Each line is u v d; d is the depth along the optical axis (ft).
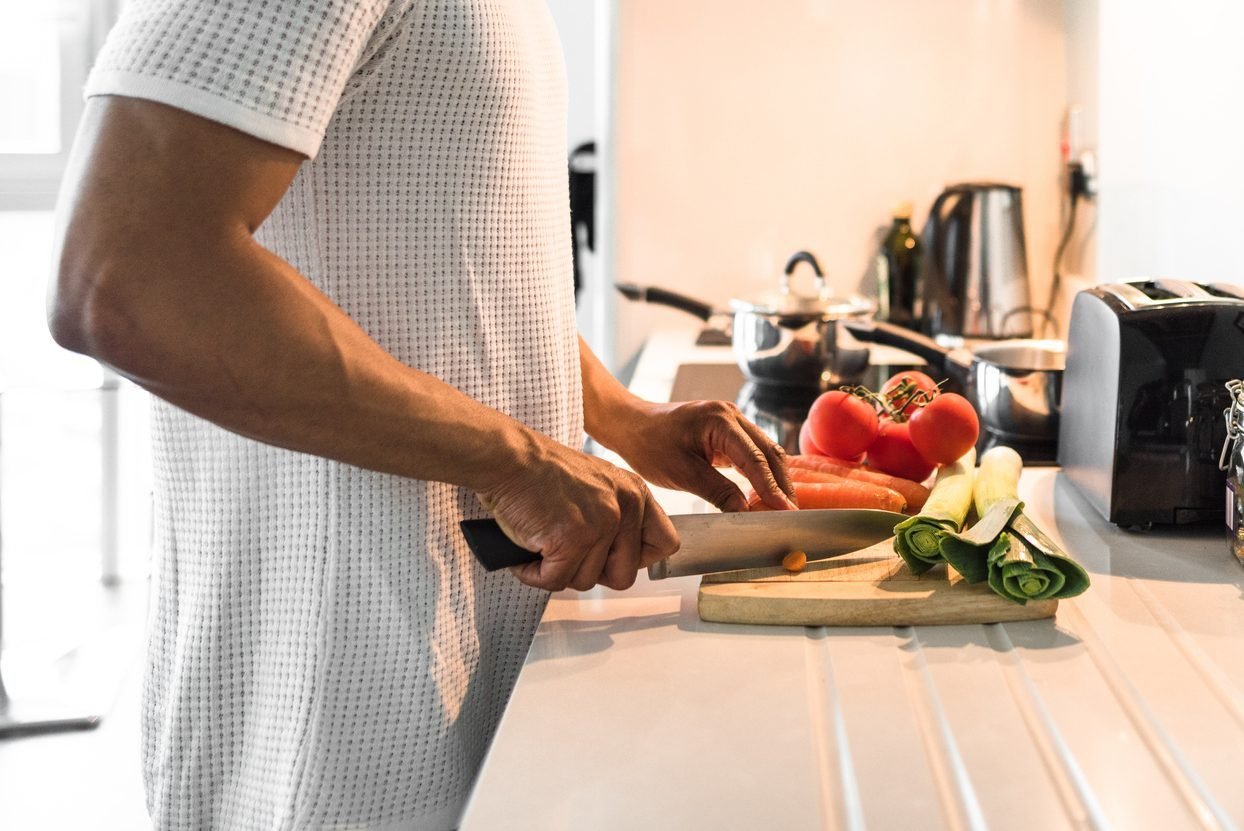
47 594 10.97
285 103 2.14
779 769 2.14
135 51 2.08
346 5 2.21
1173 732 2.20
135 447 11.23
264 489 2.67
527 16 2.74
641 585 3.12
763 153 7.43
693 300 6.24
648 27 7.31
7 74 10.75
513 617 2.98
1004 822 1.93
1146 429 3.38
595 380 3.62
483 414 2.48
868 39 7.28
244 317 2.11
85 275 2.06
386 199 2.56
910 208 7.24
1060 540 3.40
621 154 7.45
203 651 2.76
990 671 2.51
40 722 8.33
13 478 11.50
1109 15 5.99
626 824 1.97
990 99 7.29
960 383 5.41
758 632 2.79
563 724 2.32
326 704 2.68
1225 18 4.37
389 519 2.64
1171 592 2.96
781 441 4.79
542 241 2.86
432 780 2.77
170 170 2.06
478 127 2.60
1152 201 5.28
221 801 2.84
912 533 2.90
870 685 2.46
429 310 2.65
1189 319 3.34
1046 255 7.43
